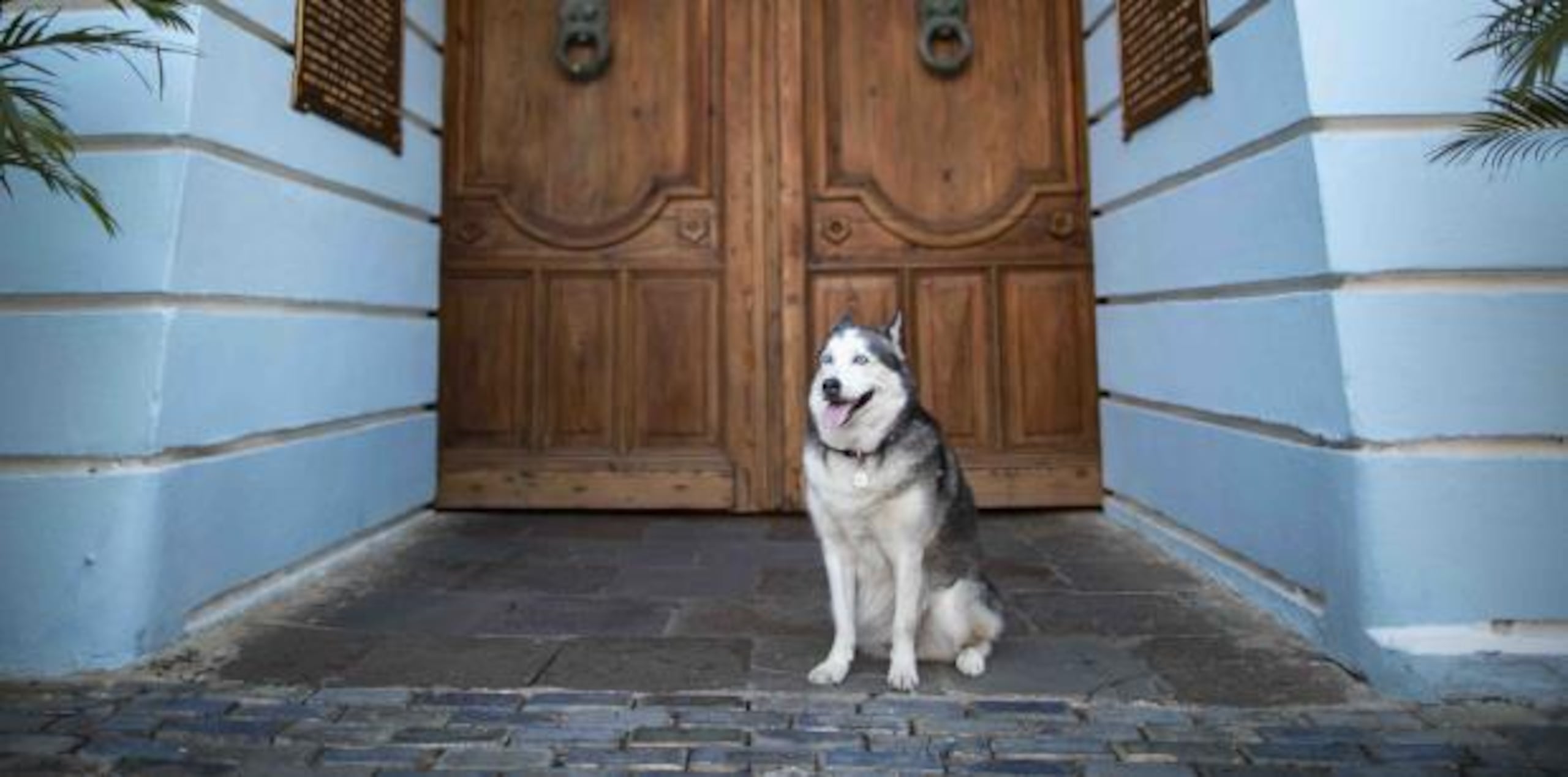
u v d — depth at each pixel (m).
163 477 2.91
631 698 2.56
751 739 2.29
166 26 2.87
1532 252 2.69
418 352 4.92
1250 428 3.39
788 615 3.35
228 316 3.27
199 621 3.12
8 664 2.77
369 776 2.10
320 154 3.88
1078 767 2.14
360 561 4.16
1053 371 5.18
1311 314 2.89
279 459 3.59
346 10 4.07
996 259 5.21
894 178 5.29
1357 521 2.69
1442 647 2.55
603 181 5.30
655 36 5.33
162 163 2.97
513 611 3.40
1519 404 2.66
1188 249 3.83
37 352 2.90
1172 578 3.77
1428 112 2.75
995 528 4.81
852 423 2.54
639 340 5.26
